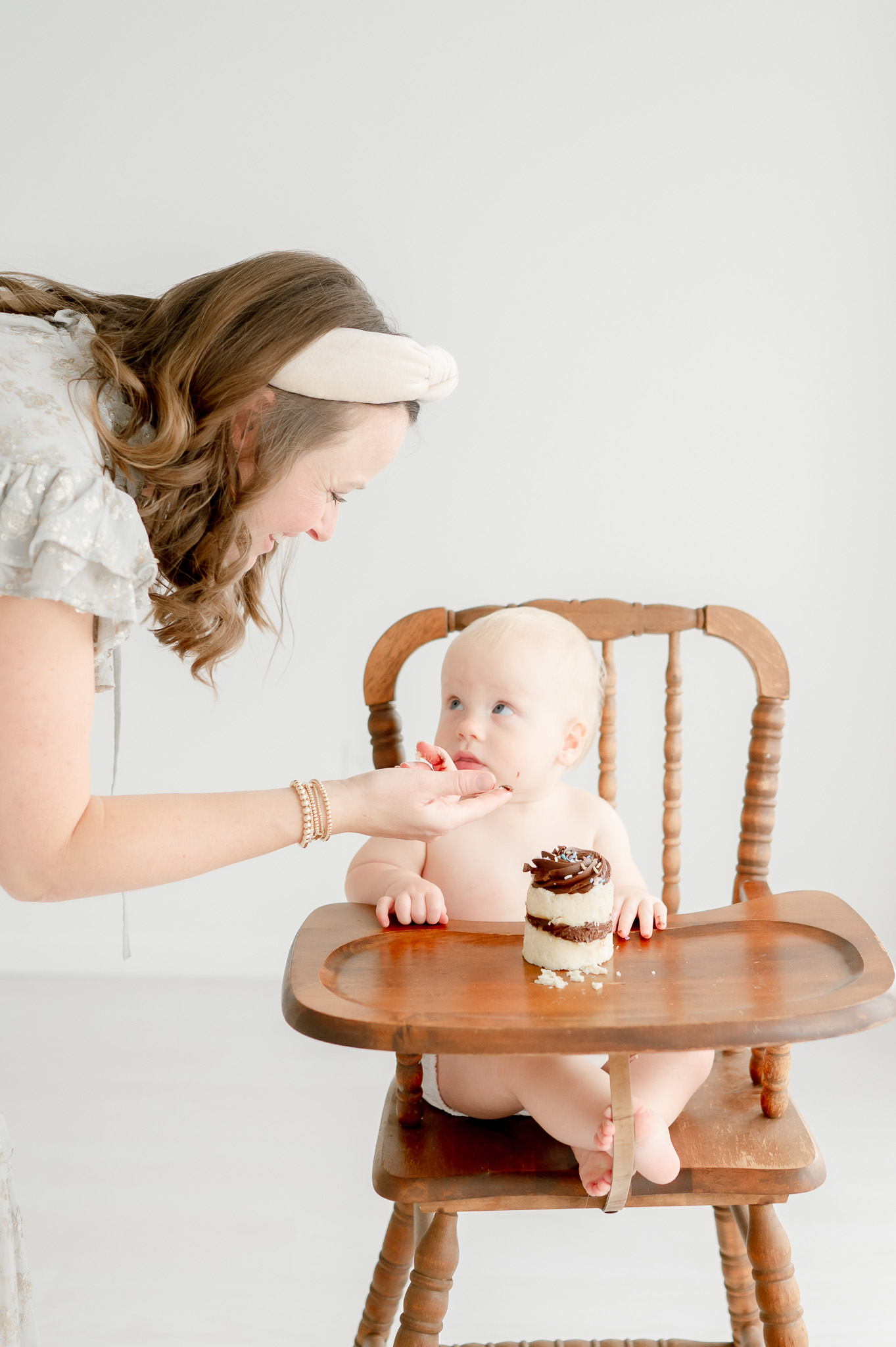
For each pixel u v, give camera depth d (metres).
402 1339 1.10
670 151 2.42
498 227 2.47
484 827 1.34
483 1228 1.81
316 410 0.94
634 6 2.39
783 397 2.47
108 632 0.87
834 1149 1.97
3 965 2.77
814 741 2.57
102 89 2.47
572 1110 1.06
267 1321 1.54
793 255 2.43
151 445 0.89
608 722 1.52
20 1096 2.17
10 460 0.81
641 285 2.47
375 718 1.44
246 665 2.63
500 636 1.34
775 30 2.37
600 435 2.52
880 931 2.62
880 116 2.37
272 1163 1.95
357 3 2.42
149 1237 1.73
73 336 0.95
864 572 2.51
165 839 0.88
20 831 0.83
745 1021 0.88
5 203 2.52
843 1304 1.57
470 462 2.54
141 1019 2.53
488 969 1.02
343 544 2.58
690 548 2.54
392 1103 1.24
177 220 2.52
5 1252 1.00
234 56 2.45
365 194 2.48
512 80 2.43
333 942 1.07
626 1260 1.71
